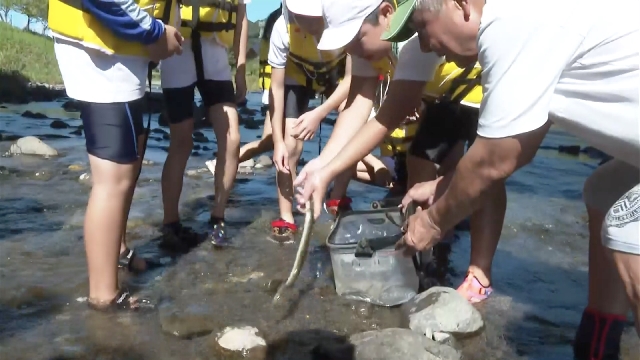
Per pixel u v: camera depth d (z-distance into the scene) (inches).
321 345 97.6
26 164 226.1
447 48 83.9
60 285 118.5
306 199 105.9
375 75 129.5
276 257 139.5
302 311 111.7
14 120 361.4
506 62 73.6
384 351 95.0
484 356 98.0
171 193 150.6
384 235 119.3
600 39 73.9
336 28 105.8
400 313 111.6
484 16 75.4
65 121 368.2
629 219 74.9
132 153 108.6
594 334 97.7
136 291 118.7
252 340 97.3
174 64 147.7
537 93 73.3
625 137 76.1
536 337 105.0
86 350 96.3
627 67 73.9
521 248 148.9
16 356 93.9
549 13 72.4
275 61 159.2
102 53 104.3
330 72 166.1
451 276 131.3
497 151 76.8
